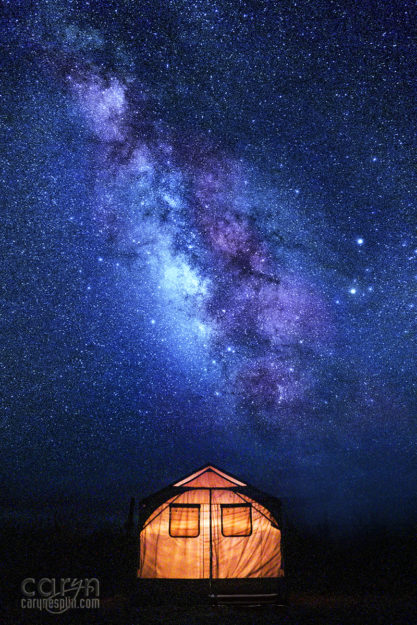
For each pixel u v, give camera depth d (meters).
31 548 13.72
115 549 13.98
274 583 9.91
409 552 12.81
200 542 10.34
